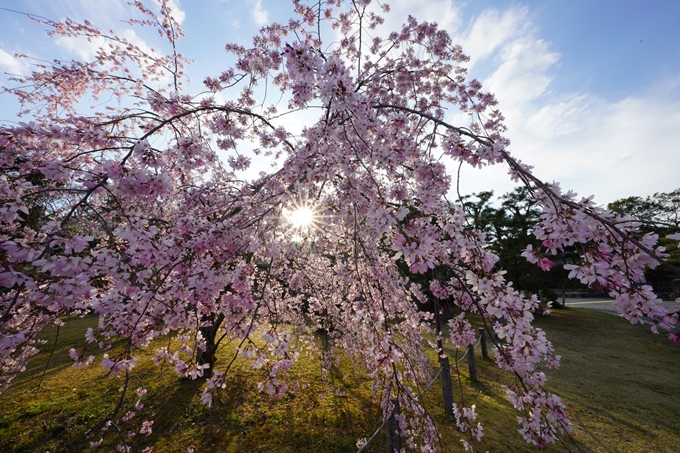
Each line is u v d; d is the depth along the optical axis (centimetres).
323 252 439
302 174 240
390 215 179
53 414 493
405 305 350
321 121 261
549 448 451
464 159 210
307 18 456
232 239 214
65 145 245
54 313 213
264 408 524
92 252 176
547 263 165
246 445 437
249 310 230
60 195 247
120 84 445
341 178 270
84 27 407
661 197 2328
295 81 227
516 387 188
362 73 435
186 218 229
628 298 137
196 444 435
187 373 203
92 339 245
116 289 199
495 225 1417
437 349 390
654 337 1093
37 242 146
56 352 762
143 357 688
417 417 267
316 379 632
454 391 629
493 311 178
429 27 451
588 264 150
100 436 436
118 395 548
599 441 470
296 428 476
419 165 229
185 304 233
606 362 833
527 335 168
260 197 259
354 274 316
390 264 368
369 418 504
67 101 433
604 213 153
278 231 250
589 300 2183
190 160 230
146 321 210
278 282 419
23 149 207
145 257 191
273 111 472
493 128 496
